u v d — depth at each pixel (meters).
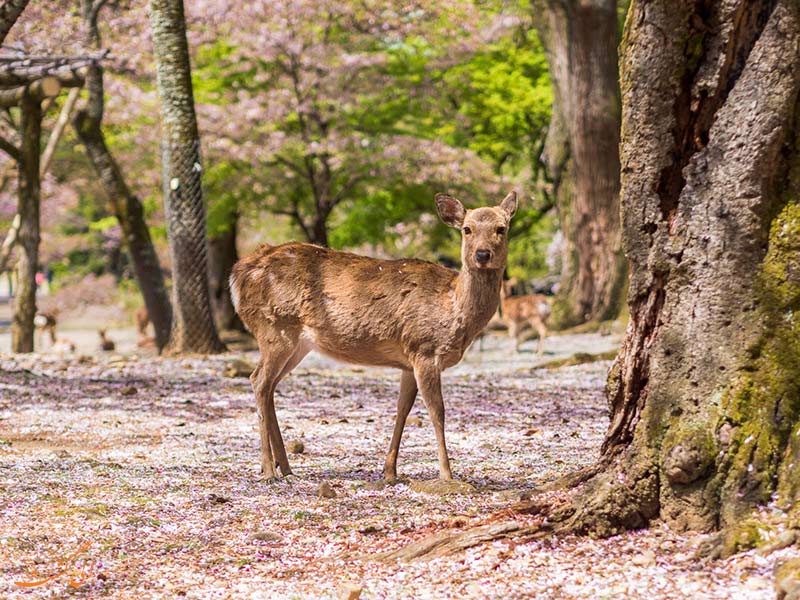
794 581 5.82
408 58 41.31
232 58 38.75
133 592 6.77
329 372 22.83
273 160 38.81
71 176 46.59
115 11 33.75
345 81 38.88
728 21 7.35
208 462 11.39
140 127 39.41
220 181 39.44
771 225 7.34
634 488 7.55
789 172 7.35
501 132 44.59
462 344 9.83
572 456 11.46
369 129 40.91
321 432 13.66
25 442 12.77
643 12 7.58
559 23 35.81
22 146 28.22
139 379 19.83
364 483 10.02
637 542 7.27
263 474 10.40
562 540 7.45
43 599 6.61
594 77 34.75
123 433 13.57
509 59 44.44
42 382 19.05
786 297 7.25
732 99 7.40
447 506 8.91
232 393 17.91
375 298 9.95
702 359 7.43
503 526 7.57
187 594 6.70
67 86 25.19
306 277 10.26
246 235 59.22
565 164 37.41
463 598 6.41
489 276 9.66
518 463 11.05
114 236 61.31
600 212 35.19
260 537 8.02
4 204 46.72
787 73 7.21
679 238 7.60
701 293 7.47
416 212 43.03
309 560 7.48
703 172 7.51
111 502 9.23
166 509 8.99
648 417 7.64
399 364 10.17
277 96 37.81
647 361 7.82
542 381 20.62
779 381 7.15
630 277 7.88
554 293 39.91
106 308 66.44
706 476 7.28
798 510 6.74
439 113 44.34
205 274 26.09
